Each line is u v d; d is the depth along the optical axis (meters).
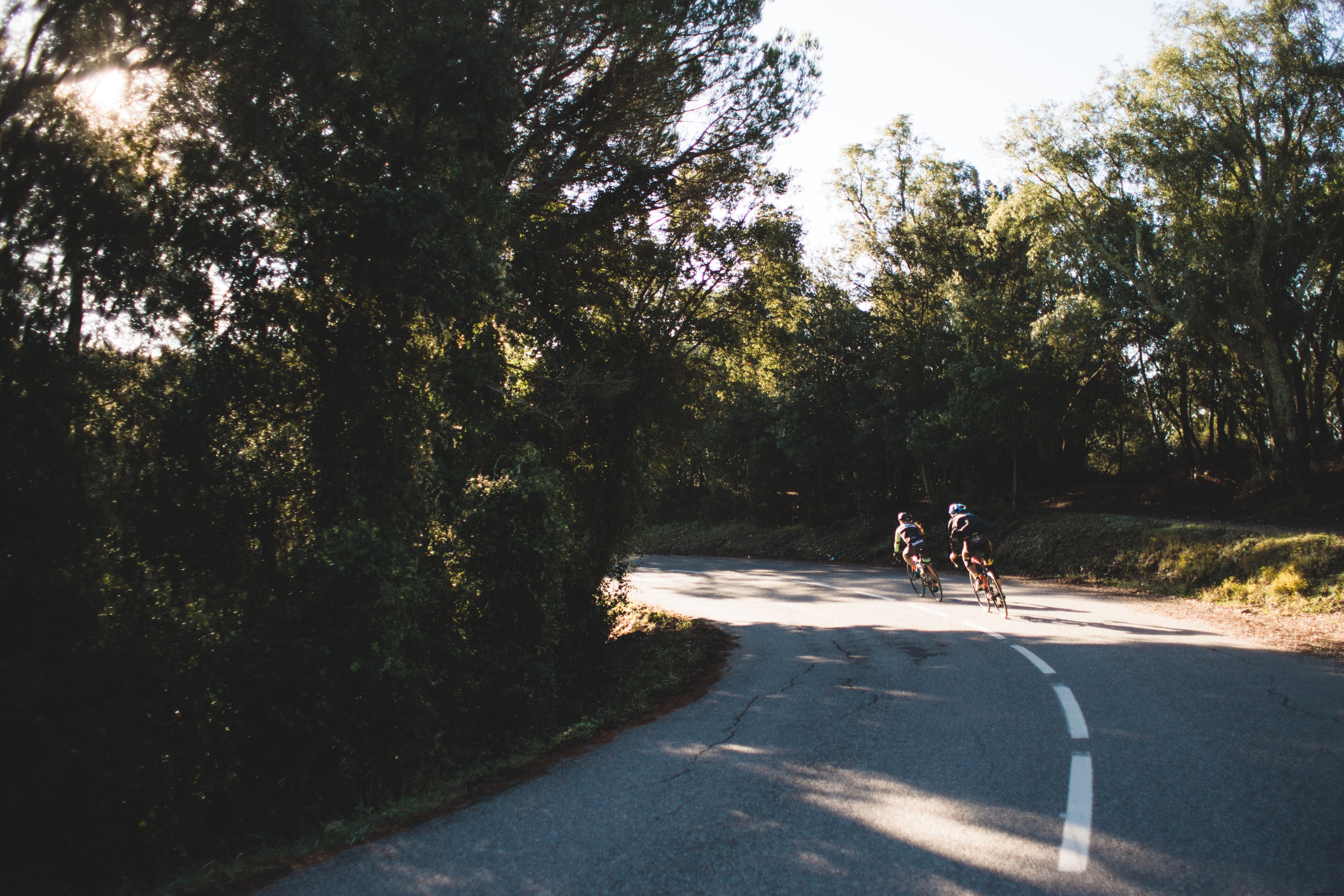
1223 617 12.65
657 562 32.91
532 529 10.06
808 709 7.87
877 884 3.87
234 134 8.02
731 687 9.34
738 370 20.56
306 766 6.54
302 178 8.88
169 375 8.27
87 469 6.70
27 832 5.00
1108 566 19.42
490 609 9.57
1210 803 4.73
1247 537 16.50
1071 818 4.60
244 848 5.66
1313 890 3.64
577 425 15.45
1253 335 24.19
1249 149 21.97
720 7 14.06
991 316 24.23
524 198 13.18
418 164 9.70
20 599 5.72
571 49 12.76
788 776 5.70
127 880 4.98
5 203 6.60
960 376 24.92
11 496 6.05
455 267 9.29
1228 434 29.73
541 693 9.53
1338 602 12.52
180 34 7.40
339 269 9.02
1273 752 5.66
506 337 13.78
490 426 11.77
